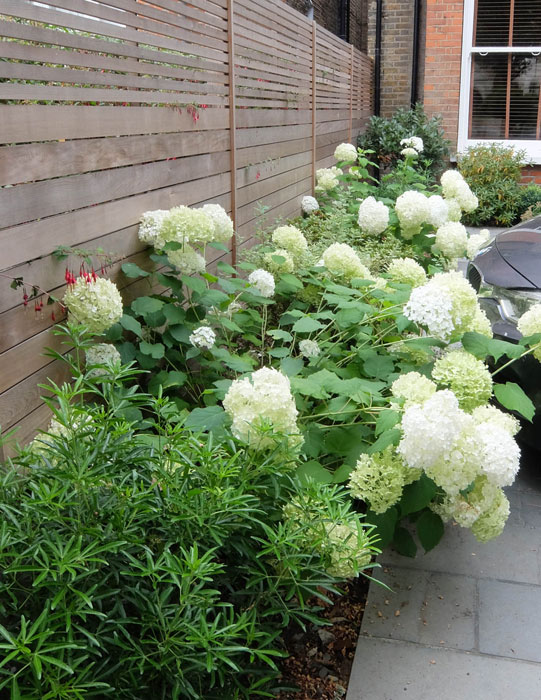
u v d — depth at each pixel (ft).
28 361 7.60
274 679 6.74
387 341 10.52
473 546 9.03
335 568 6.40
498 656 7.11
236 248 14.05
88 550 4.76
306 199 20.38
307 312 12.13
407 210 13.93
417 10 37.32
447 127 35.27
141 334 9.07
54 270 8.02
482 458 7.00
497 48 33.96
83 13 8.20
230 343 10.82
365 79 34.83
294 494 6.71
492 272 11.93
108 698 5.06
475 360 8.26
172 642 4.95
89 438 5.73
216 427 7.27
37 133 7.47
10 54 7.01
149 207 10.31
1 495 5.45
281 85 17.92
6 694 5.16
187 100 11.45
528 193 31.48
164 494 5.70
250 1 14.89
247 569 6.00
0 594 5.08
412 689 6.68
